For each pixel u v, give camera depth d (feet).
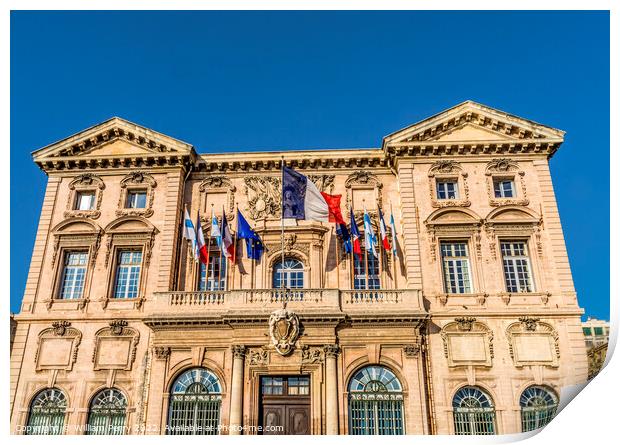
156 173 106.32
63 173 107.24
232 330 90.12
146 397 88.07
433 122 103.35
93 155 106.63
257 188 105.40
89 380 90.12
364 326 89.30
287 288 91.04
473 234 97.25
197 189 106.52
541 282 93.30
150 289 96.37
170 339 90.17
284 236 101.09
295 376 88.53
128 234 100.89
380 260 98.73
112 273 98.43
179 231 102.37
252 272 99.19
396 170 105.09
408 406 84.64
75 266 100.73
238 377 86.58
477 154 103.30
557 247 95.35
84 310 95.20
